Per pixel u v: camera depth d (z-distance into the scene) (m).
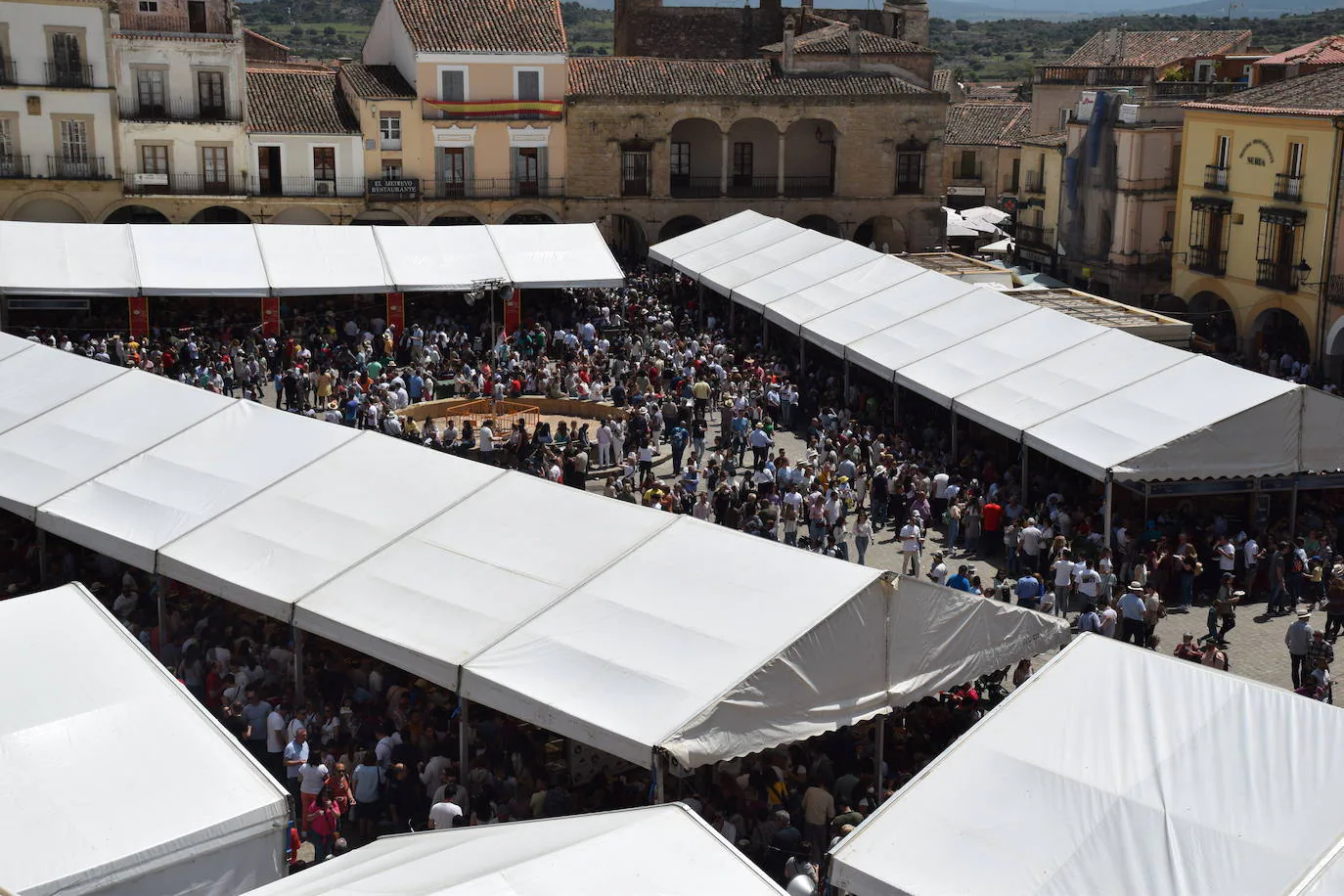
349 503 26.39
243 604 24.34
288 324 54.75
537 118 71.12
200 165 67.19
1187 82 65.19
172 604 28.41
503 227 57.91
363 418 41.91
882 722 21.48
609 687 20.19
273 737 22.89
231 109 67.12
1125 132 60.66
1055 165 68.88
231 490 27.53
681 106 72.69
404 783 21.70
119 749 16.95
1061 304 48.94
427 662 21.52
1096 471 31.94
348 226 56.06
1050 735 17.42
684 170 76.81
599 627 21.48
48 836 15.52
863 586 20.91
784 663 20.03
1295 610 31.11
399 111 69.38
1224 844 15.43
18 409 32.50
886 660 21.39
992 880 15.46
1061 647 23.91
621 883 13.64
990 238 81.12
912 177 75.81
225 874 16.06
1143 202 60.78
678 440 40.88
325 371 47.47
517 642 21.47
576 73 72.88
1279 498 35.09
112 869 15.26
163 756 16.91
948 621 22.16
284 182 68.50
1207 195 56.97
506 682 20.64
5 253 50.09
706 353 50.41
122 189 66.06
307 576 24.27
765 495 36.66
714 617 21.19
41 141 64.75
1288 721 17.12
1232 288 55.69
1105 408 34.53
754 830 19.91
